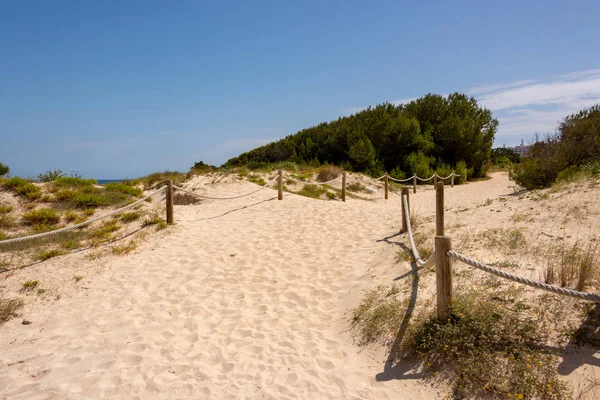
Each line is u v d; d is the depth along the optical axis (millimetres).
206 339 4684
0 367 4141
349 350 4273
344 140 23766
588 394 2828
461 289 4539
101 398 3586
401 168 22797
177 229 9078
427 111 25734
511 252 5465
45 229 8508
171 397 3582
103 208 10000
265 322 5066
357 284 5863
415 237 7168
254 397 3543
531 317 3699
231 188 14492
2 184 10305
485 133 25406
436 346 3674
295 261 7219
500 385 3098
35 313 5469
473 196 15305
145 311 5461
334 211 10906
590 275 4062
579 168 11289
